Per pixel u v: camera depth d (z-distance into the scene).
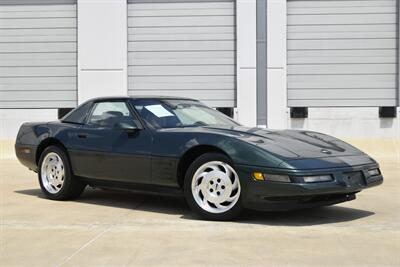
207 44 14.13
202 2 14.12
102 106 6.76
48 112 14.45
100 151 6.42
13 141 13.81
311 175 5.07
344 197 5.58
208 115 6.73
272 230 5.16
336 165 5.31
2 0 14.48
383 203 6.72
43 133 7.18
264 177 5.14
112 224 5.49
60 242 4.78
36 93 14.49
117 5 13.94
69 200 7.03
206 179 5.57
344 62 13.92
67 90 14.43
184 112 6.52
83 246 4.63
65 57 14.41
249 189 5.24
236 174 5.33
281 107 13.77
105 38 13.98
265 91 13.78
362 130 13.81
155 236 4.94
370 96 13.89
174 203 6.75
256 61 13.78
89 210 6.30
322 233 5.04
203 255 4.30
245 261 4.14
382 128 13.77
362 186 5.46
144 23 14.23
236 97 14.02
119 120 6.41
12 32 14.51
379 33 13.88
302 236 4.91
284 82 13.75
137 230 5.20
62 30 14.39
